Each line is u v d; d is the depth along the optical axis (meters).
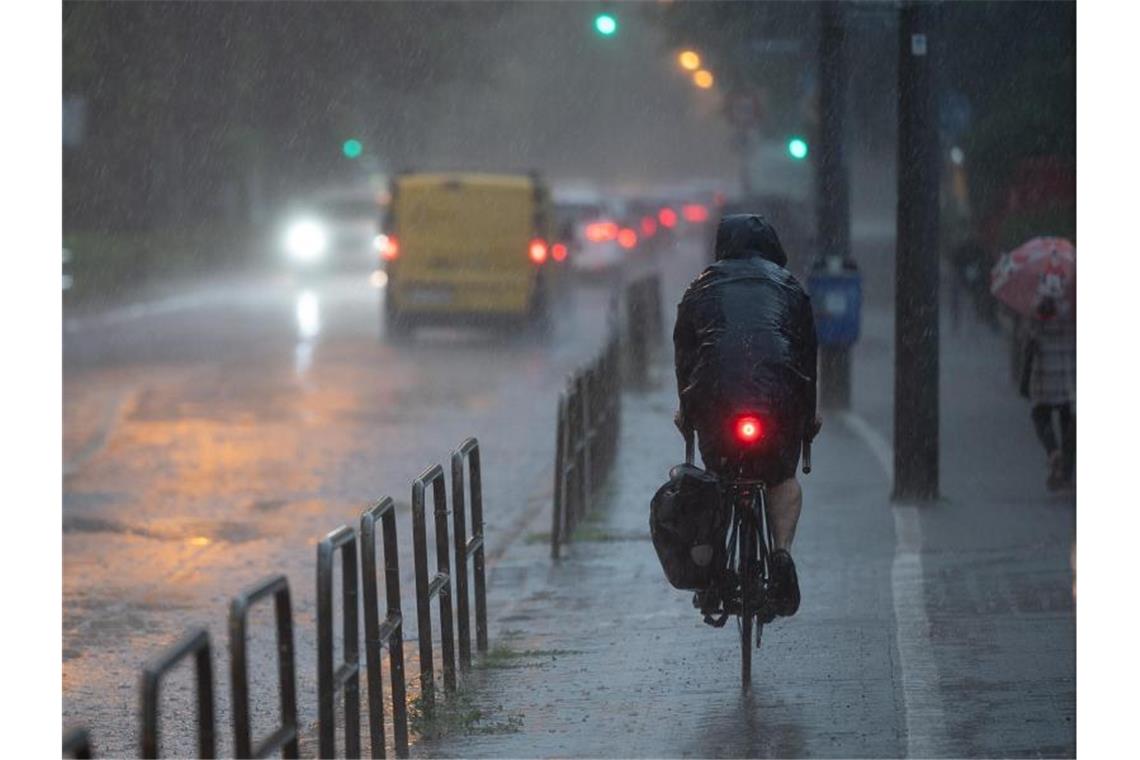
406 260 94.50
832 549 37.69
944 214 109.94
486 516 46.47
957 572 34.59
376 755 22.42
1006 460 50.38
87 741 14.12
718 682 26.53
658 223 197.12
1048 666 26.56
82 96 138.75
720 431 25.09
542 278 94.88
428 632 25.78
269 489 50.22
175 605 36.09
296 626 34.16
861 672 26.70
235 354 88.06
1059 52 72.69
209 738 16.16
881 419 61.94
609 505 46.22
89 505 47.38
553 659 29.09
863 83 103.00
